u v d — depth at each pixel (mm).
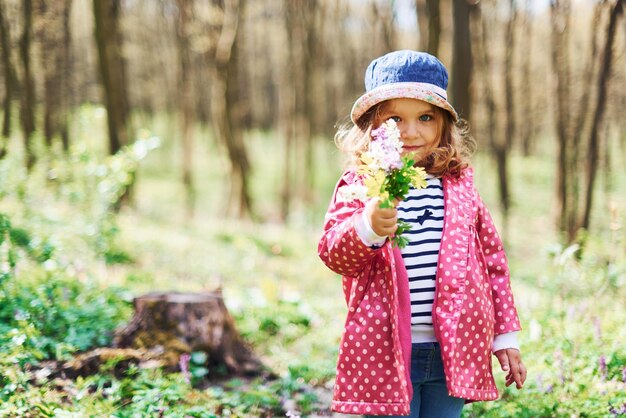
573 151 8367
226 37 14664
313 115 19219
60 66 13617
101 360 3855
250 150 29172
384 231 1876
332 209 2166
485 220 2215
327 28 20922
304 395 4023
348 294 2148
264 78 32156
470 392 2023
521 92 15680
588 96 7641
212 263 8898
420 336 2086
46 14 12328
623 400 3107
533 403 3322
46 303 4289
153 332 4215
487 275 2156
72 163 7109
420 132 2135
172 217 14648
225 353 4418
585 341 3941
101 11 11516
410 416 2102
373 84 2191
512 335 2164
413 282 2076
